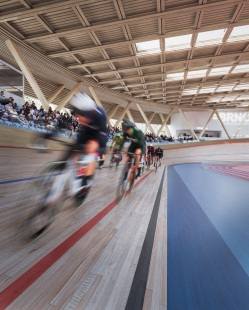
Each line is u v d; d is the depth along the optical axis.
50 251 1.35
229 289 1.08
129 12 8.00
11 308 0.87
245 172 7.88
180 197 3.32
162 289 1.06
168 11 7.91
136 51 11.27
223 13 8.32
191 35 10.32
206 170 8.77
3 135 6.39
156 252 1.44
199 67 13.84
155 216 2.24
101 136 2.07
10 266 1.15
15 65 11.33
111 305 0.93
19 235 1.47
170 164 13.33
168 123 30.64
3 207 2.02
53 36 9.14
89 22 8.44
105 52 10.92
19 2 7.17
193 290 1.06
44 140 1.56
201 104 26.08
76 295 0.98
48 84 14.40
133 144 3.19
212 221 2.17
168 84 17.30
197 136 29.19
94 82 15.47
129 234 1.71
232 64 13.43
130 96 19.69
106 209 2.32
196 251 1.49
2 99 7.36
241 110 29.02
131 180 3.08
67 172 1.66
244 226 2.05
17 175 3.58
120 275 1.15
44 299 0.94
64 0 7.16
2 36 8.89
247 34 10.30
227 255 1.45
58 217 1.93
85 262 1.26
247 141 22.77
